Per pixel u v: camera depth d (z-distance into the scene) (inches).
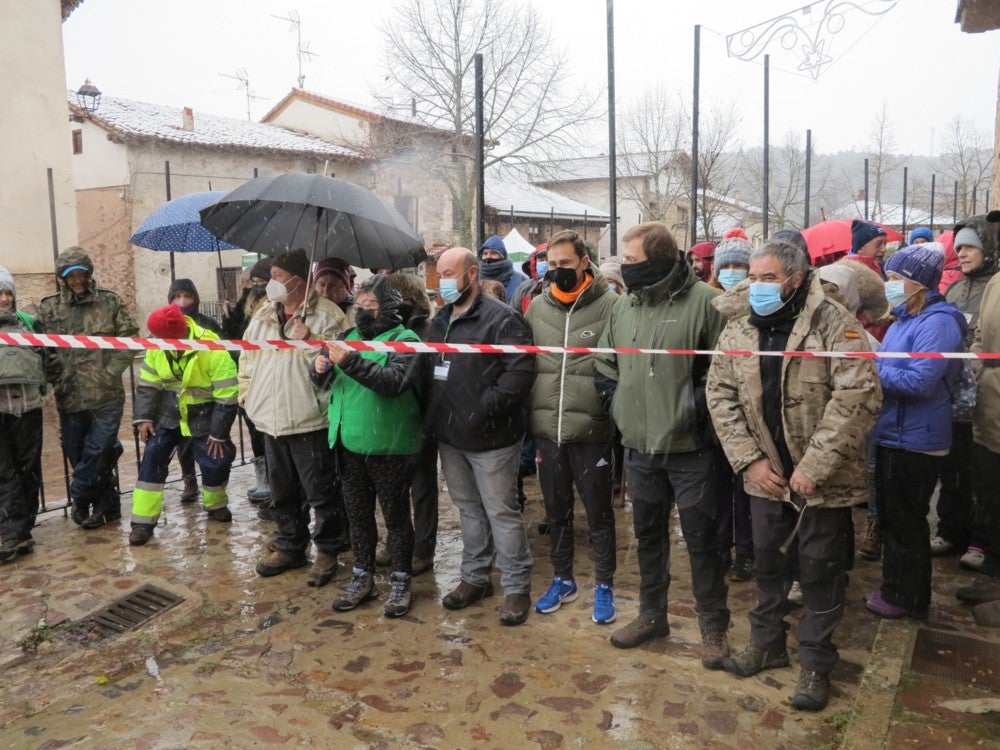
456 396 141.9
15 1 489.1
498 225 1097.4
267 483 218.7
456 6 1019.9
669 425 120.4
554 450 141.3
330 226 147.1
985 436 144.3
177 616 149.2
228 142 860.6
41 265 511.2
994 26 253.4
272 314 165.0
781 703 114.9
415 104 1051.9
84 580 166.4
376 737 108.8
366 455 144.9
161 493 190.4
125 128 789.9
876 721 107.0
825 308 109.1
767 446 113.8
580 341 137.9
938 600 148.3
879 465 137.8
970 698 112.6
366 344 127.7
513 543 145.3
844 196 1141.1
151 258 818.2
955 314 132.0
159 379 186.7
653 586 132.6
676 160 1088.8
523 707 115.3
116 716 115.6
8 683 126.8
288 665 129.8
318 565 165.2
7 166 494.0
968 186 829.8
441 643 136.4
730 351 115.3
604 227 1284.4
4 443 177.0
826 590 112.6
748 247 170.9
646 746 105.2
